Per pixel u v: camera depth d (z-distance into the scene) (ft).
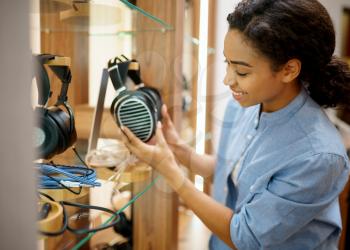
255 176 2.29
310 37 1.94
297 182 1.98
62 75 1.80
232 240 2.14
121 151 2.33
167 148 2.22
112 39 2.71
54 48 2.27
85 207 1.86
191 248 2.96
